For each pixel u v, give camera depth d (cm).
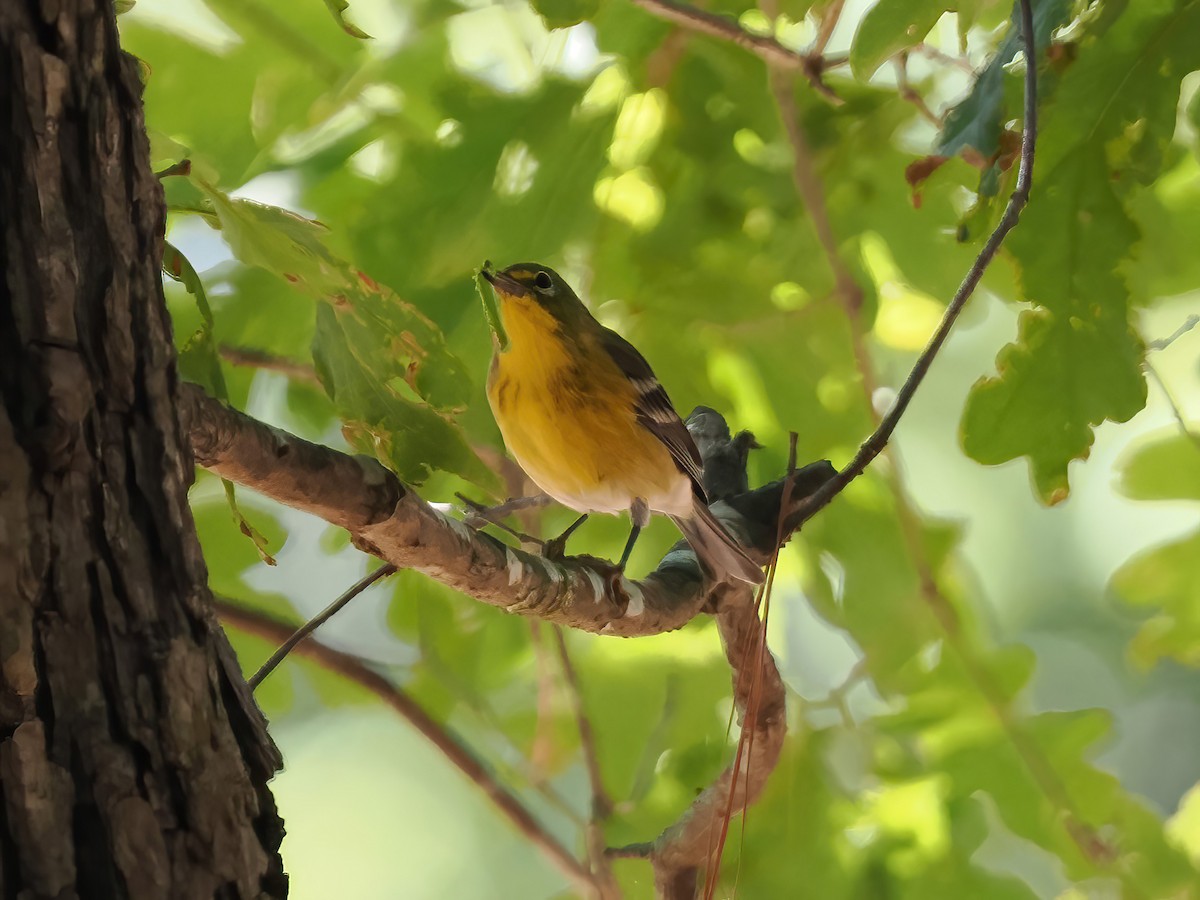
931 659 1129
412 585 1145
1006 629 1894
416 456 584
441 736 1091
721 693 1159
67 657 368
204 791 383
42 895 353
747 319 1084
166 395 407
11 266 376
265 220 550
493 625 1152
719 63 1011
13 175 380
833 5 846
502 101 957
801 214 1070
